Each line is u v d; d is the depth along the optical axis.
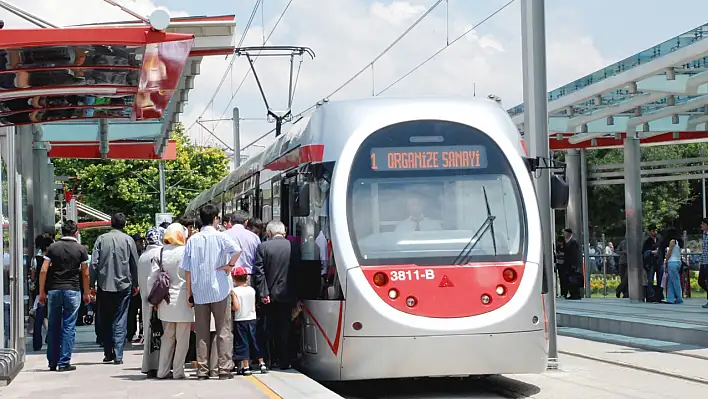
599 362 14.52
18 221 13.35
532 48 13.45
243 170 18.92
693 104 20.81
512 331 10.92
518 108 26.84
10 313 12.39
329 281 11.26
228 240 11.41
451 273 11.02
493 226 11.37
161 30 8.95
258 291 12.20
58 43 8.82
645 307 23.14
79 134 22.36
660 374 12.95
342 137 11.67
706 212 60.09
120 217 14.14
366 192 11.36
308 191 11.54
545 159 12.16
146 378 11.84
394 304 10.88
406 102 11.93
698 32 17.09
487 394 11.64
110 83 10.58
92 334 20.69
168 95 11.40
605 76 20.44
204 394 10.08
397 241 11.19
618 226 54.53
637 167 25.83
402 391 12.25
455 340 10.78
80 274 13.62
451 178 11.52
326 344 11.29
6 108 11.37
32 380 11.71
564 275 27.77
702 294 29.56
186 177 53.06
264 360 12.44
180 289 11.51
